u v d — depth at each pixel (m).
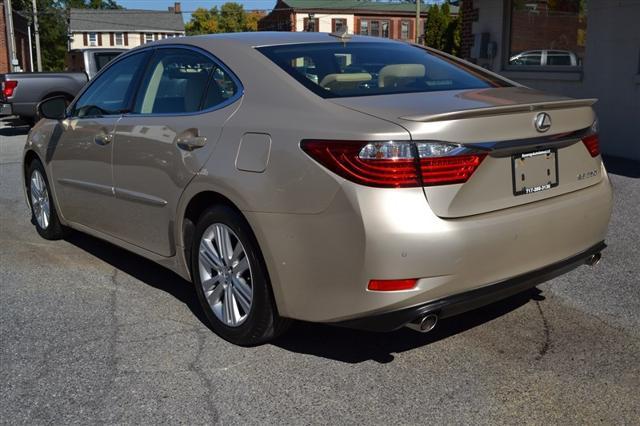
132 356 3.66
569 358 3.57
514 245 3.23
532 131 3.32
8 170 10.05
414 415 3.05
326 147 3.10
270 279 3.41
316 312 3.25
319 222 3.12
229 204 3.65
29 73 15.30
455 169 3.04
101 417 3.06
